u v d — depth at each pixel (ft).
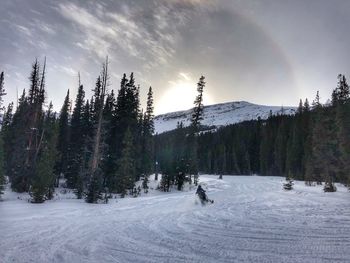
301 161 266.36
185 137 158.10
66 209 60.03
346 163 152.05
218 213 58.44
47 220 45.60
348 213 56.59
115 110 137.59
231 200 86.94
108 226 42.83
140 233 38.50
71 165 134.92
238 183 172.45
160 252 29.32
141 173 156.66
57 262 25.32
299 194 107.86
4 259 25.43
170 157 139.44
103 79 105.70
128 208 65.10
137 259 26.99
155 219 50.39
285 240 34.12
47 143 94.68
